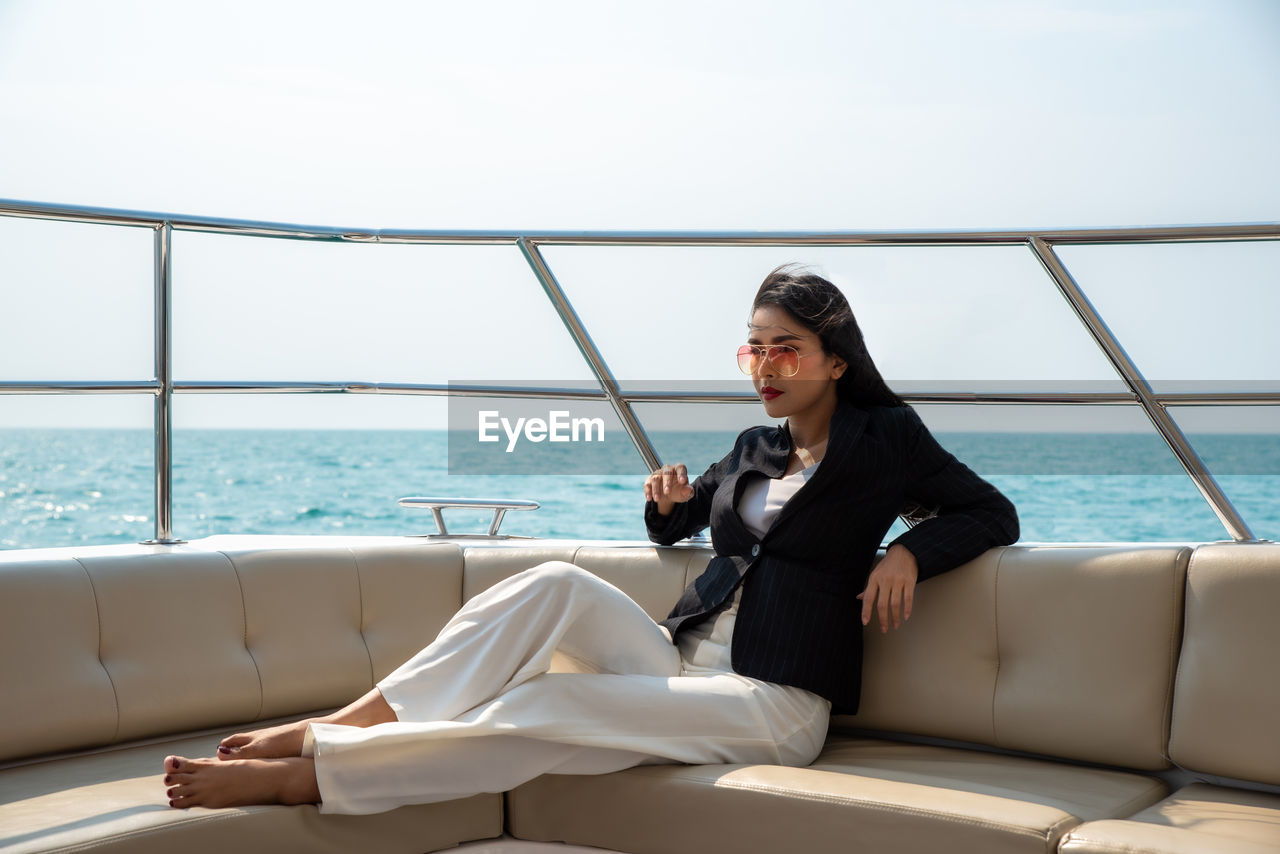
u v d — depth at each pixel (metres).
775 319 1.66
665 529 1.85
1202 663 1.40
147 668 1.60
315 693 1.76
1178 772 1.46
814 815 1.28
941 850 1.20
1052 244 1.91
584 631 1.53
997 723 1.54
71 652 1.53
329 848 1.32
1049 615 1.52
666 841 1.38
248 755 1.34
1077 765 1.51
